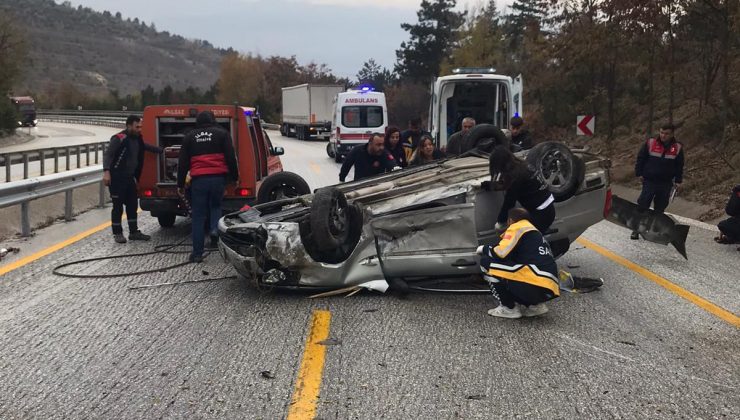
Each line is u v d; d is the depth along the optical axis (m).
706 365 4.86
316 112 40.44
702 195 13.96
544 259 5.73
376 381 4.51
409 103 73.50
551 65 27.14
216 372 4.65
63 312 6.04
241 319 5.86
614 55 20.86
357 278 6.50
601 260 8.40
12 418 3.95
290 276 6.43
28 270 7.63
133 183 9.33
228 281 7.18
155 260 8.18
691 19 17.55
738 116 16.41
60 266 7.80
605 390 4.40
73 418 3.96
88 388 4.39
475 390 4.38
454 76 15.49
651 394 4.35
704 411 4.11
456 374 4.64
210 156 8.02
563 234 7.01
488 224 6.50
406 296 6.56
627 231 10.61
